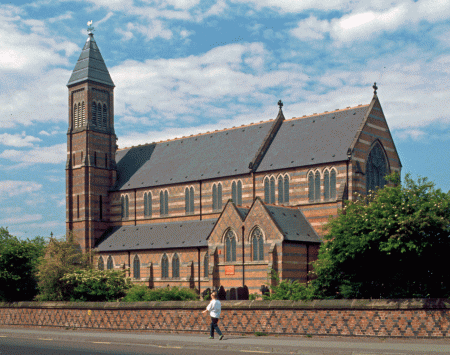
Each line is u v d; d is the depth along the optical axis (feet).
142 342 107.24
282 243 202.28
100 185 305.94
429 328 94.89
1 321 163.22
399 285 123.85
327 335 103.76
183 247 252.62
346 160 219.20
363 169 225.15
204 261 246.06
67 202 307.17
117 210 304.50
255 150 259.80
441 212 115.75
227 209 221.05
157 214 286.46
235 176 255.91
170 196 281.95
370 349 84.48
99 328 137.18
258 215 210.18
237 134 280.31
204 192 268.00
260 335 110.93
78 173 305.53
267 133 264.72
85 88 308.60
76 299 187.32
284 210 221.87
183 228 267.18
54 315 148.66
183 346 101.50
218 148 280.92
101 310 137.59
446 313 93.81
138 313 130.11
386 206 121.70
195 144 296.92
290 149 245.86
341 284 134.41
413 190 121.60
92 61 314.76
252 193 248.11
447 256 117.60
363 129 227.81
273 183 242.17
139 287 190.49
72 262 207.82
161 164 299.38
